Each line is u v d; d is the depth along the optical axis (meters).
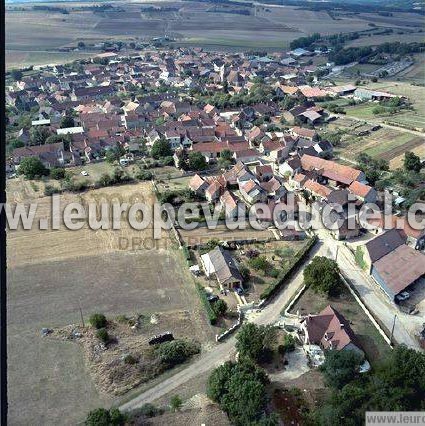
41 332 84.88
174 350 79.12
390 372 67.00
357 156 164.12
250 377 69.56
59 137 178.88
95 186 143.00
